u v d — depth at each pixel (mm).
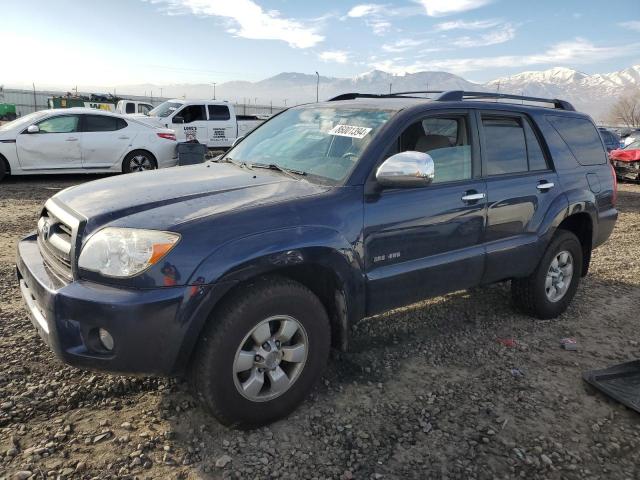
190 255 2529
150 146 12109
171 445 2730
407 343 4113
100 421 2885
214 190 3037
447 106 3742
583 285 5801
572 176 4633
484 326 4520
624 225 9633
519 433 3004
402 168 3002
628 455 2865
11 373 3252
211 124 18359
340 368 3650
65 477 2455
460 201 3637
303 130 3879
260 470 2596
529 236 4254
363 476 2596
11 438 2682
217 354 2623
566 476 2668
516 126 4293
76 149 11328
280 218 2814
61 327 2529
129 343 2461
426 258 3516
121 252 2492
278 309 2781
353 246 3068
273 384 2867
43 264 2926
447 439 2914
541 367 3832
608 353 4129
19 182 11219
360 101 3973
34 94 50250
